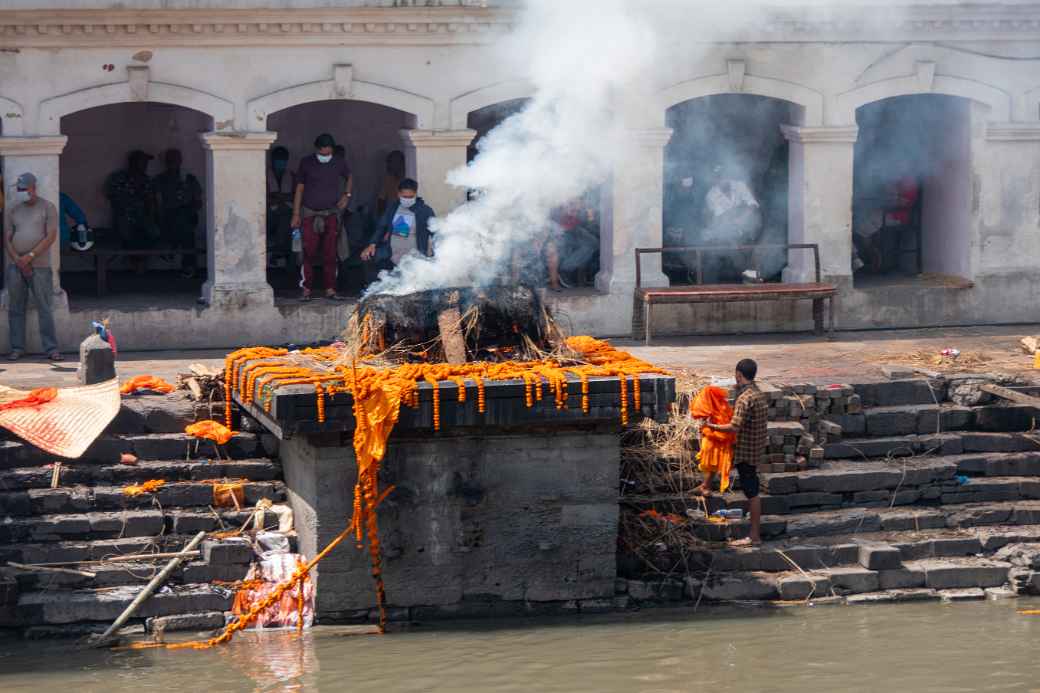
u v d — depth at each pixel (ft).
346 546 98.58
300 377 98.78
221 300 138.21
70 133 163.02
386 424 94.99
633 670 90.07
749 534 107.55
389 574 99.55
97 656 92.73
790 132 148.05
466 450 99.76
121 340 136.46
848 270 148.05
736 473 112.47
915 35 146.00
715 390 106.63
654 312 144.25
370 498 96.53
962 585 105.70
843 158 146.82
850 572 104.73
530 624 99.50
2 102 131.34
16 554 99.50
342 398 95.50
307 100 137.59
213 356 134.62
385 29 137.39
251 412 105.91
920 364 130.00
